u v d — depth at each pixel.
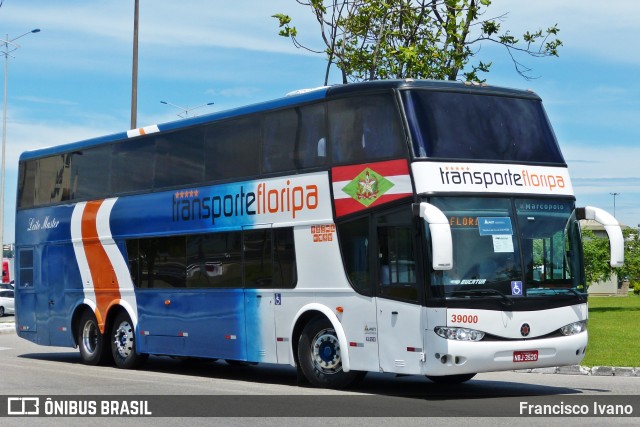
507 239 14.06
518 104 14.97
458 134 14.23
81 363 21.39
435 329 13.44
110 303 20.02
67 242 21.31
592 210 14.76
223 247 17.16
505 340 13.70
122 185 19.84
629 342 22.81
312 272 15.36
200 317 17.64
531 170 14.62
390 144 14.20
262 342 16.30
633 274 45.06
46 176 22.22
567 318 14.27
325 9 20.97
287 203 15.87
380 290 14.23
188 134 18.17
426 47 20.61
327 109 15.29
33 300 22.41
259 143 16.53
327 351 15.30
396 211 14.02
